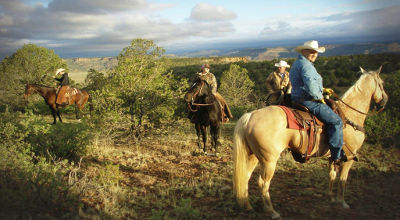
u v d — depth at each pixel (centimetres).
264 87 3628
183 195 493
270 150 386
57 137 668
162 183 553
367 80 474
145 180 565
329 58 5478
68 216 376
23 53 2044
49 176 450
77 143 699
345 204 431
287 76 620
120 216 400
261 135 384
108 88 895
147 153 794
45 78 2067
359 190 498
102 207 427
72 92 1444
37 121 665
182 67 6328
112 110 848
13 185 413
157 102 908
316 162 670
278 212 415
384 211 412
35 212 372
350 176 577
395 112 897
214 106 779
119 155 762
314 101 412
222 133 1134
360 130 432
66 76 1466
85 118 871
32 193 402
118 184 532
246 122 404
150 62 981
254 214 405
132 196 484
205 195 491
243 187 405
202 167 662
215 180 565
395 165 641
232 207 432
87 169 619
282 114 401
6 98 1919
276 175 592
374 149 771
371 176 570
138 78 891
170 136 1002
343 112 451
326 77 4072
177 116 928
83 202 439
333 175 454
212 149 862
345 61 4891
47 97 1397
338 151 404
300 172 607
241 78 2662
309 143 405
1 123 591
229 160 734
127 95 880
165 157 759
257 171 623
